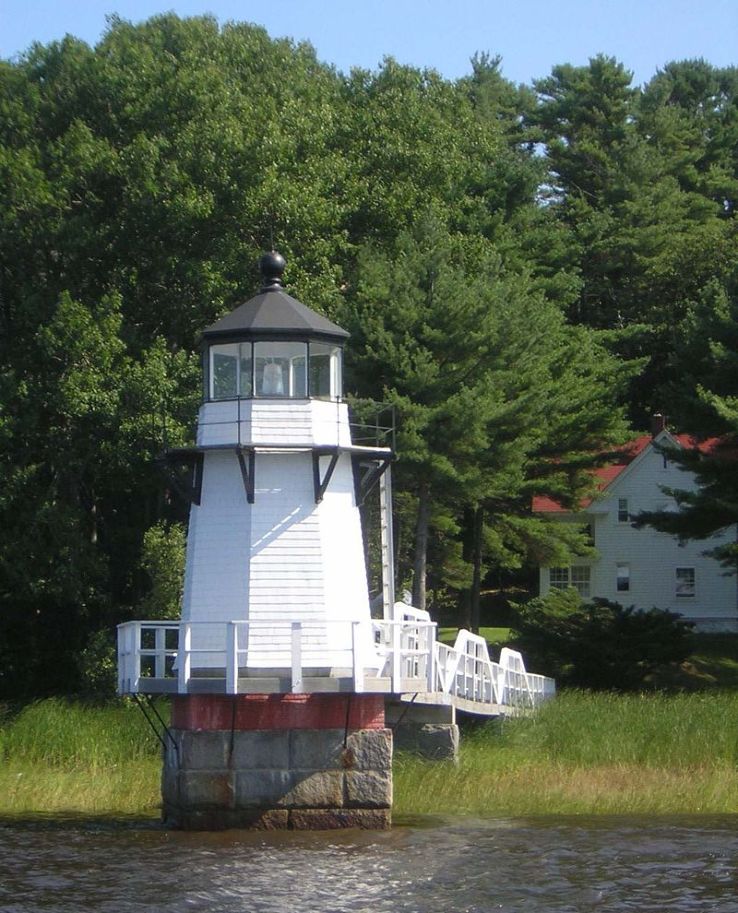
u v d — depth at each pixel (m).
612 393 71.25
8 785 35.03
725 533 79.88
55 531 56.34
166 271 58.03
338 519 32.31
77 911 23.34
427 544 68.38
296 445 31.75
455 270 60.81
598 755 38.00
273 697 30.56
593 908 23.64
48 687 60.38
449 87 74.38
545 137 112.50
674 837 29.41
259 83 61.94
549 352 65.50
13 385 55.31
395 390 55.59
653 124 115.00
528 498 70.50
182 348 60.44
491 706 40.41
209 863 27.02
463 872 26.27
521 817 32.09
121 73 58.84
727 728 39.31
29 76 60.84
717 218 105.12
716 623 80.38
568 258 79.69
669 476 81.38
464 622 83.31
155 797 34.72
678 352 64.44
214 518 32.03
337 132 64.81
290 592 31.45
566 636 61.38
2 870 26.42
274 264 33.19
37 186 56.25
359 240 65.00
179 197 55.91
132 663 30.91
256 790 30.41
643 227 97.06
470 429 56.41
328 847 28.53
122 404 54.81
